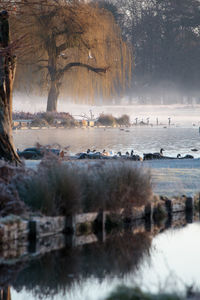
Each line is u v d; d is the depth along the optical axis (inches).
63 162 960.9
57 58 4798.2
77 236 818.2
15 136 3577.8
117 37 4847.4
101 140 3378.4
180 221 945.5
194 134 4215.1
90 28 4456.2
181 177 1379.2
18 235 757.3
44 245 756.0
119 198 911.7
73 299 533.6
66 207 837.8
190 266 643.5
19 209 798.5
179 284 542.0
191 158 2132.1
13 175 877.8
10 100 1266.0
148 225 911.0
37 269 637.9
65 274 621.0
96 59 4749.0
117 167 958.4
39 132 4116.6
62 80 5157.5
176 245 759.7
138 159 1946.4
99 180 906.1
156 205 975.6
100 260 674.2
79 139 3422.7
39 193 834.2
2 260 676.1
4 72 1239.5
